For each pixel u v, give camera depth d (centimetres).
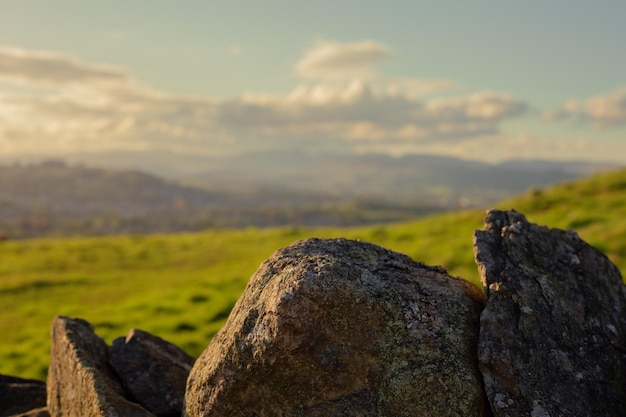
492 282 110
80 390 121
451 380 101
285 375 103
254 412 104
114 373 130
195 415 108
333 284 104
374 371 103
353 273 107
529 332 106
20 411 141
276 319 102
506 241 117
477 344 104
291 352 102
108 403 114
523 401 100
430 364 102
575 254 119
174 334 245
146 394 127
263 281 109
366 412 101
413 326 104
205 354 112
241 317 107
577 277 116
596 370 106
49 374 136
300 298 103
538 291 110
